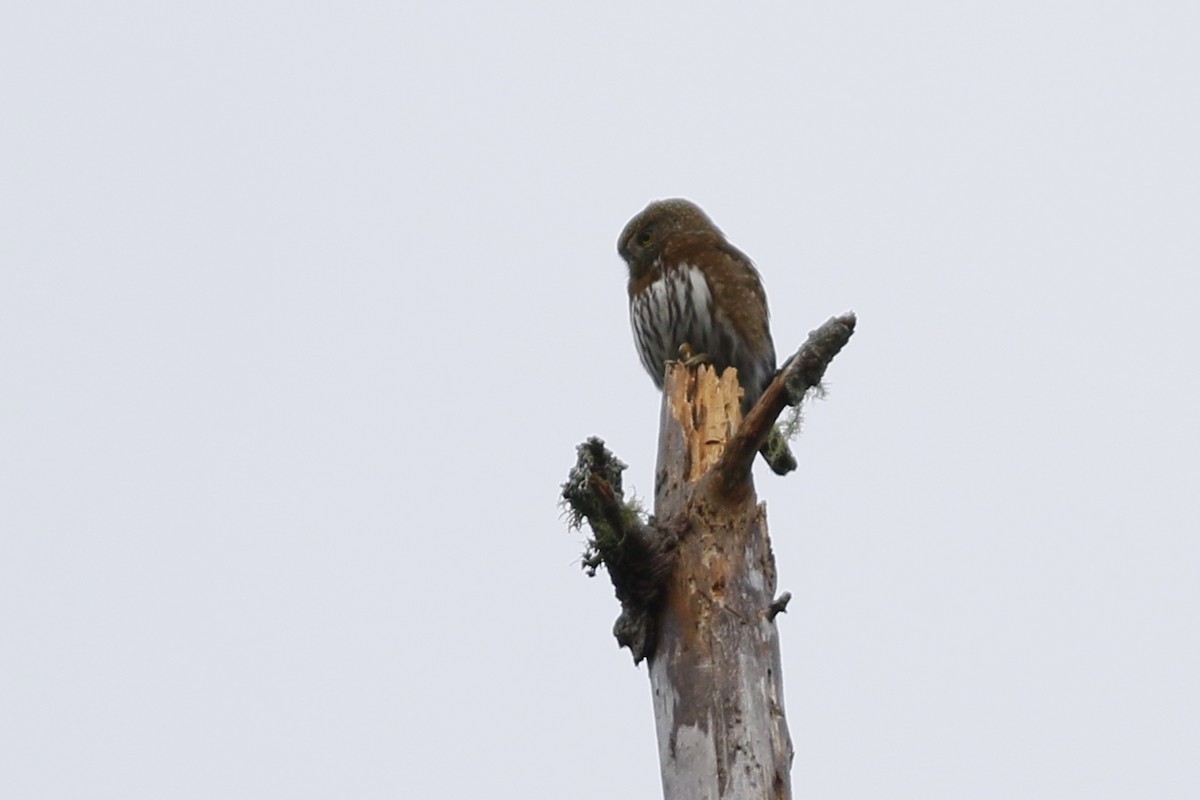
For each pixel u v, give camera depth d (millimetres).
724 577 10852
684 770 10430
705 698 10516
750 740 10375
